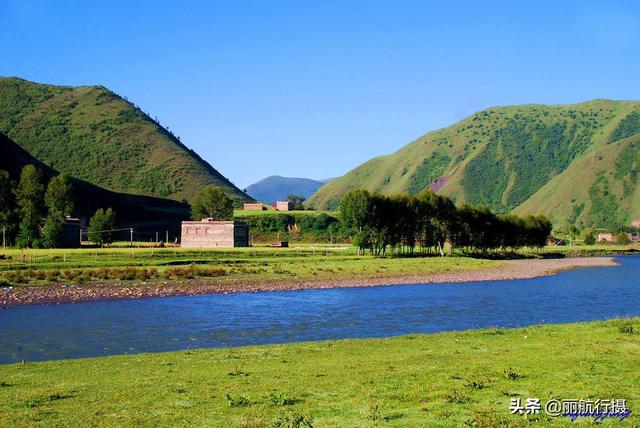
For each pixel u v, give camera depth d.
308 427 20.72
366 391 25.80
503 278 118.31
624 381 26.81
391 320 61.81
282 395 24.62
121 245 192.00
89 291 86.06
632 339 38.59
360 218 159.25
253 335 53.31
